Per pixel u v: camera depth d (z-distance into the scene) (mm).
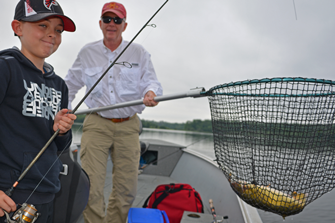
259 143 859
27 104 931
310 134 814
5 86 853
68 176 1249
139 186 3268
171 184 2174
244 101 873
